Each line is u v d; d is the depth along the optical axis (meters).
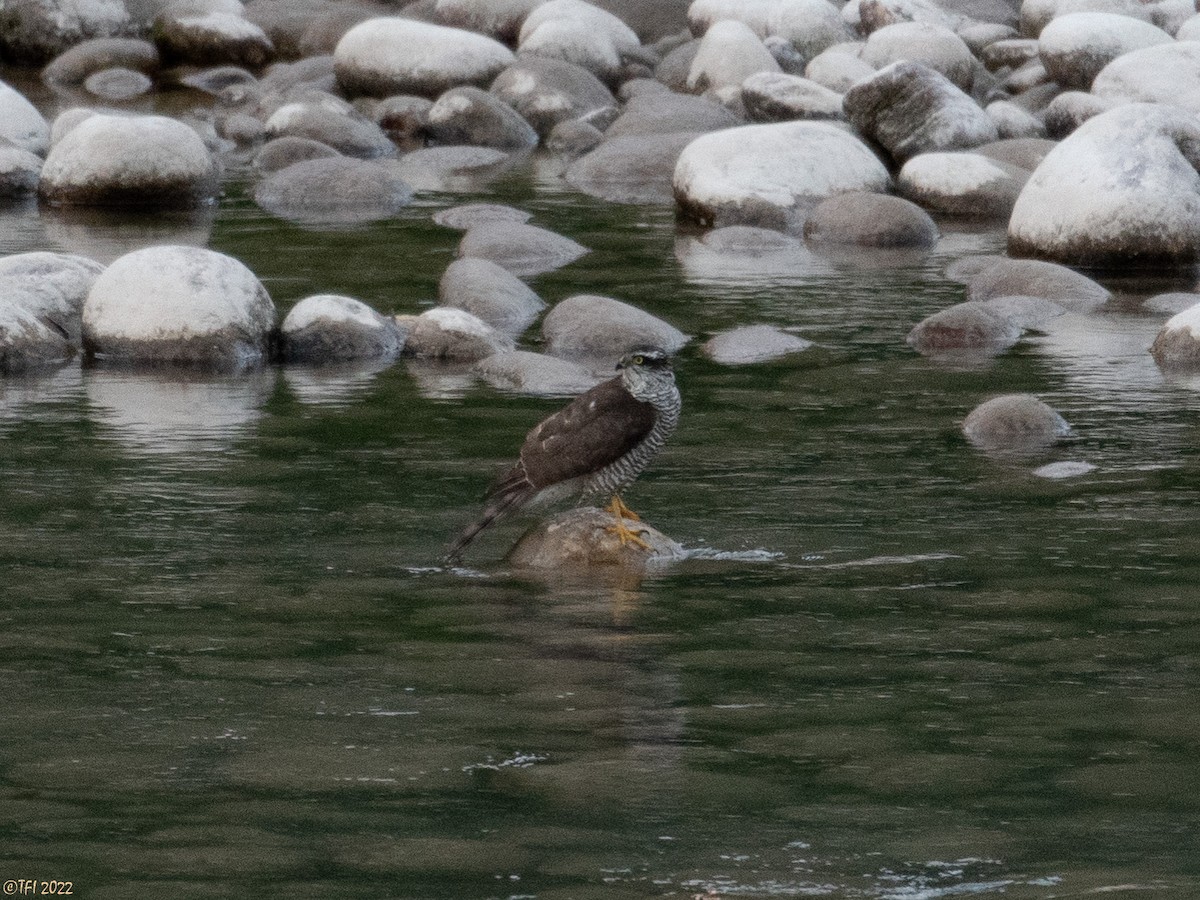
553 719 9.10
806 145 26.86
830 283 22.09
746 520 12.65
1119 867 7.48
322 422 15.65
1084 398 16.33
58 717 9.15
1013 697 9.37
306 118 33.00
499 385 17.14
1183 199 22.83
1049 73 34.44
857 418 15.68
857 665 9.84
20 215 26.89
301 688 9.55
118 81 40.72
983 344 18.72
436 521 12.69
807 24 39.06
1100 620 10.53
